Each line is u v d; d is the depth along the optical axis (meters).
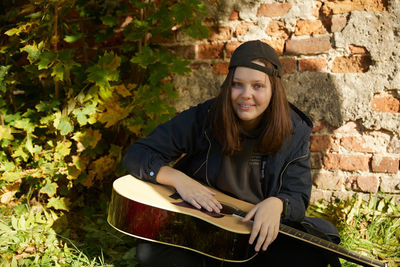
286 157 1.82
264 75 1.65
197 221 1.60
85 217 2.48
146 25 2.56
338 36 2.52
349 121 2.58
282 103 1.71
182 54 2.82
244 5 2.66
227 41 2.73
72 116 2.44
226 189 1.87
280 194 1.77
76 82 2.55
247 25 2.68
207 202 1.69
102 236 2.17
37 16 2.37
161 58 2.52
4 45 2.61
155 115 2.79
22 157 2.50
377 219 2.40
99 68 2.40
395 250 2.21
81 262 1.95
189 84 2.83
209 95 2.80
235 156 1.83
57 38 2.47
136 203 1.66
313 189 2.69
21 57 2.75
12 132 2.53
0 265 1.84
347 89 2.54
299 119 1.87
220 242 1.57
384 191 2.55
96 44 2.91
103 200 2.57
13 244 2.06
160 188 1.84
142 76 2.76
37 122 2.52
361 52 2.50
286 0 2.60
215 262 1.72
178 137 1.91
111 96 2.42
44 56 2.34
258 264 1.73
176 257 1.66
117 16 2.85
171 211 1.62
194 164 1.93
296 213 1.72
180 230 1.63
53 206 2.45
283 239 1.74
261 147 1.76
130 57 2.80
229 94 1.70
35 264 1.92
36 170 2.36
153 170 1.83
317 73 2.59
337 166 2.63
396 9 2.40
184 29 2.58
